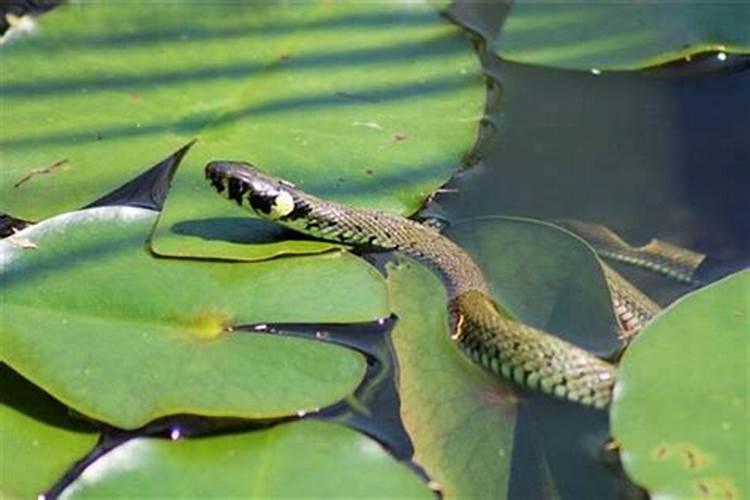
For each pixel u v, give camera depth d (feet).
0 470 14.80
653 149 20.86
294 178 19.44
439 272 18.56
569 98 21.88
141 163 19.76
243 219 18.67
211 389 15.52
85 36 22.63
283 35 22.77
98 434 15.37
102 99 21.22
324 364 15.97
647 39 22.15
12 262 17.26
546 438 15.62
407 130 20.59
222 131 20.44
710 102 21.67
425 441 15.39
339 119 20.74
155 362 15.88
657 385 14.83
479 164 20.71
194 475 14.58
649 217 19.69
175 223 18.31
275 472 14.61
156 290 16.92
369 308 17.01
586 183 20.34
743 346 15.25
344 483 14.47
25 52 22.27
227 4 23.30
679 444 14.11
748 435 14.15
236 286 17.17
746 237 19.35
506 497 14.65
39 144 20.16
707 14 22.36
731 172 20.45
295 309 16.85
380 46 22.53
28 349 15.99
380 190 19.39
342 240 18.80
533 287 17.90
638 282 18.63
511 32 22.71
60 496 14.37
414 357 16.76
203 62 22.08
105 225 18.11
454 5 24.12
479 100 21.31
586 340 16.98
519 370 16.66
